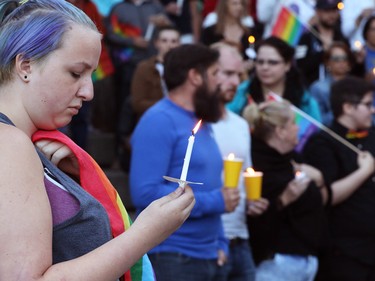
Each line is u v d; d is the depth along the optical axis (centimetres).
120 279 277
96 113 1023
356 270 651
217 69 515
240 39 909
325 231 623
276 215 592
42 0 255
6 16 257
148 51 998
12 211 230
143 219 246
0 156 236
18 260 227
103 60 962
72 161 275
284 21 909
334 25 960
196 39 1127
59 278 229
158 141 491
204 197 495
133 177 495
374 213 648
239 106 711
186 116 504
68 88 251
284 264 596
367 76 909
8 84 253
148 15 1007
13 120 252
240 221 566
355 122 665
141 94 852
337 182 648
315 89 864
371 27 934
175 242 500
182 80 504
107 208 270
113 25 1001
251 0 1050
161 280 498
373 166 655
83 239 252
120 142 931
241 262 564
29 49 247
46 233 234
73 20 252
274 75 711
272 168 594
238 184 539
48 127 259
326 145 660
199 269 505
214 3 1071
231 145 568
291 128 597
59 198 251
